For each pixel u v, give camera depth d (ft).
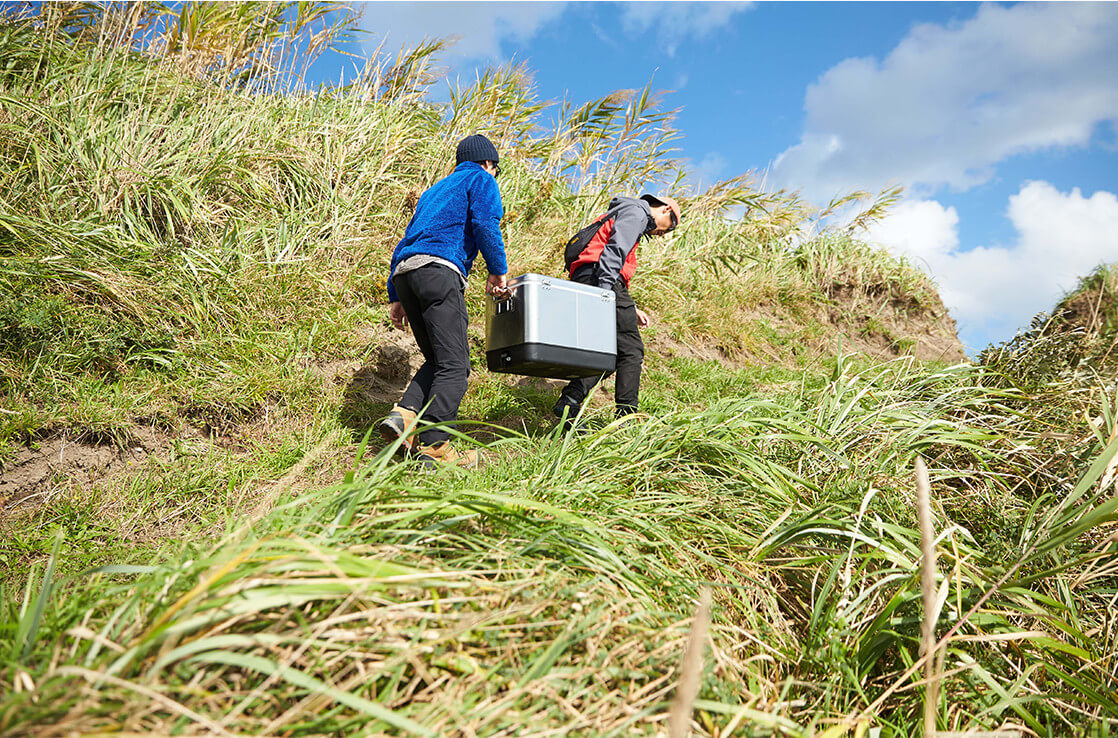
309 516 6.49
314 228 16.94
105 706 3.95
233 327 13.82
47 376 10.90
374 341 14.96
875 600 7.64
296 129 19.08
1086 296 36.65
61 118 15.40
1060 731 6.60
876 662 7.19
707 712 5.29
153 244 14.23
